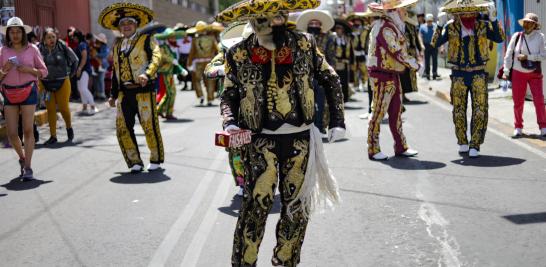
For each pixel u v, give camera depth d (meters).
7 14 13.23
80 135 12.69
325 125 11.43
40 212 6.99
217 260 5.33
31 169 8.66
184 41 23.17
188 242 5.80
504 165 8.58
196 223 6.38
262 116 4.23
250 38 4.29
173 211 6.84
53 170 9.26
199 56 17.45
